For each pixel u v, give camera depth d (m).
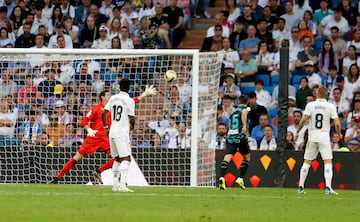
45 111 61.25
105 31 77.06
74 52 57.81
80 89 61.66
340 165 57.16
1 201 36.38
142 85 62.84
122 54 58.28
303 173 49.25
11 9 79.00
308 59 73.75
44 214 30.19
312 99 70.19
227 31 76.25
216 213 32.59
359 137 68.69
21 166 58.31
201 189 51.34
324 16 75.56
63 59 59.34
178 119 62.75
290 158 57.19
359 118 69.25
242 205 37.53
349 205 39.19
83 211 31.89
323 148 48.75
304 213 33.72
